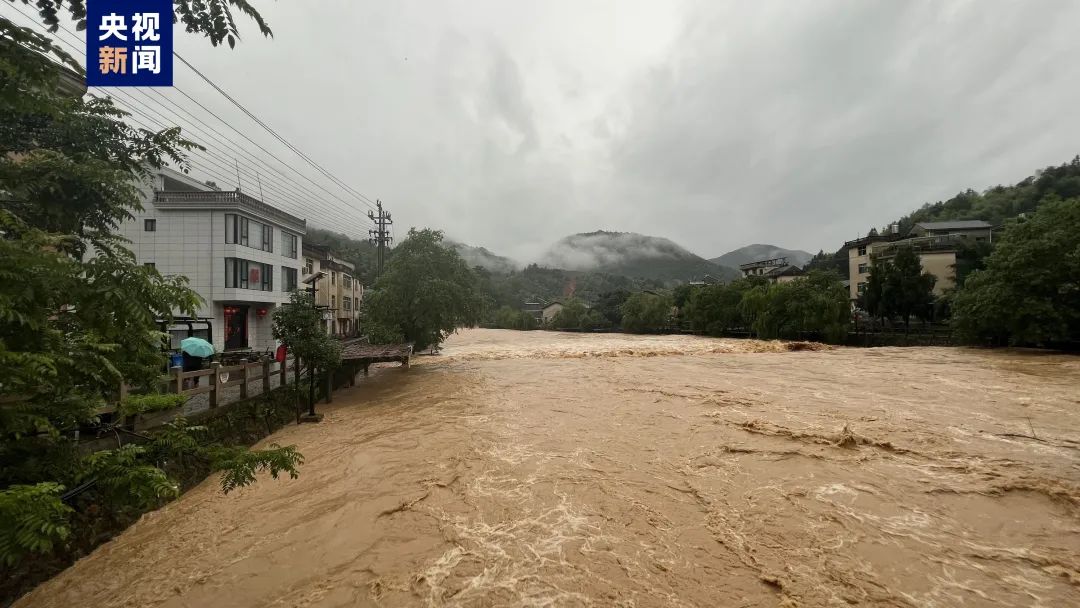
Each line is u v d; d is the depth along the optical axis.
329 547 5.90
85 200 4.43
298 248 28.52
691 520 6.45
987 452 9.17
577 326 74.38
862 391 15.83
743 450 9.36
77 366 2.73
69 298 2.55
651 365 24.77
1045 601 4.74
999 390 15.66
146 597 5.02
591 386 17.92
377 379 21.59
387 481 8.04
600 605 4.68
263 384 12.42
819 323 36.78
